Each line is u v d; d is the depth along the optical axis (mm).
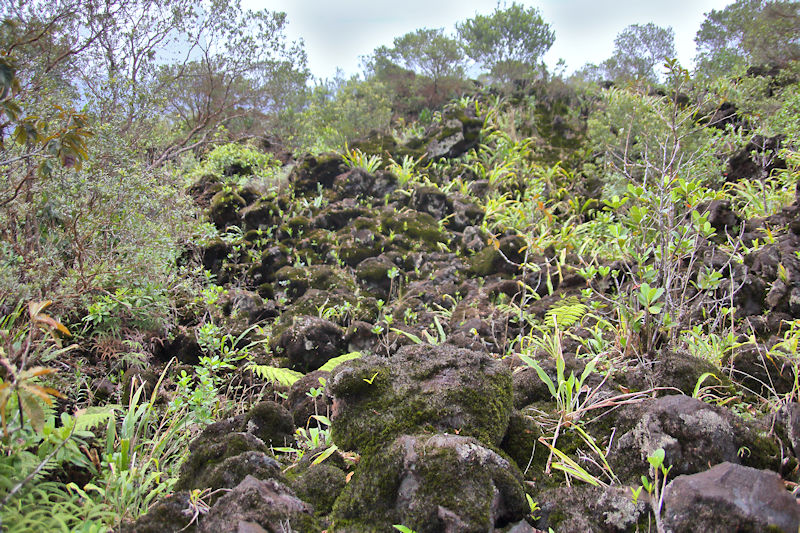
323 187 8734
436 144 11078
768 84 11289
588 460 2332
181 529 1863
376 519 1908
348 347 4641
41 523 1843
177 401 2938
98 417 2480
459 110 11695
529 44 17656
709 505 1650
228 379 4062
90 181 4207
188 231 5988
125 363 3824
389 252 6828
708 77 13312
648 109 8359
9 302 3217
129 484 2172
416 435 2084
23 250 3555
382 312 5535
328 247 6883
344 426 2377
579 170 10898
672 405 2168
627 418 2404
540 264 6258
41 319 1973
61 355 3453
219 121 11758
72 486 2137
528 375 3166
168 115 10836
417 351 2674
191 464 2354
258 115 14070
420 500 1835
